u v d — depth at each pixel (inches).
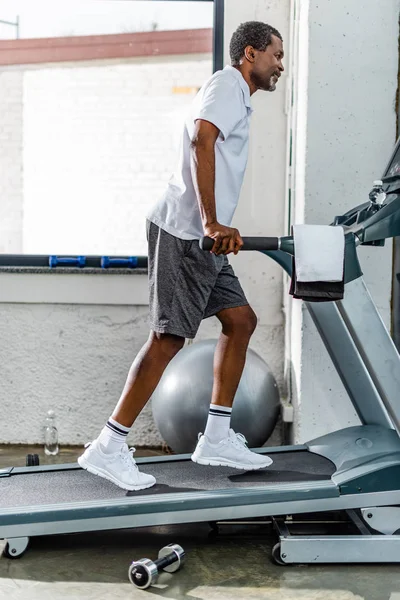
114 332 143.4
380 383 90.4
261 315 144.9
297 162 127.1
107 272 140.9
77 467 104.0
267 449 108.5
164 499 90.3
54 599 81.0
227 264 101.0
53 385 144.6
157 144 147.6
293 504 91.6
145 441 144.9
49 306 143.5
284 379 144.3
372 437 102.7
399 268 119.3
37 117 148.3
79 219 149.3
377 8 116.7
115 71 147.0
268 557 93.0
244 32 96.4
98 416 144.9
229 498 90.7
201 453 99.8
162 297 94.4
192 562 91.4
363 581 86.1
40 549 95.1
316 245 83.1
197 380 121.5
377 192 91.4
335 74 117.7
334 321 105.6
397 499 92.7
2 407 145.6
